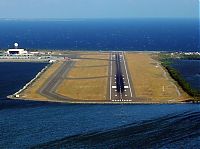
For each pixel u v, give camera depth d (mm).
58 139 177125
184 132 186000
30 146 169250
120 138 178250
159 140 176375
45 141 174875
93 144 171250
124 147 168250
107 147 168125
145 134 183000
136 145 170625
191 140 176625
